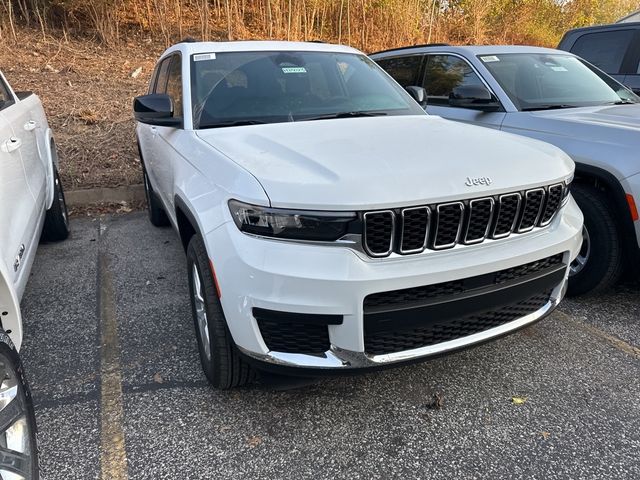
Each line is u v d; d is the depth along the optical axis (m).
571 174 2.79
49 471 2.28
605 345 3.25
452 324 2.39
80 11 10.66
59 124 7.43
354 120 3.24
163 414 2.63
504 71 4.66
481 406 2.68
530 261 2.51
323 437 2.47
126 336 3.37
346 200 2.11
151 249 4.93
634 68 6.13
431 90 5.21
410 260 2.24
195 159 2.85
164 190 3.85
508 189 2.40
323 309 2.13
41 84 8.51
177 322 3.54
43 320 3.59
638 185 3.28
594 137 3.60
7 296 2.26
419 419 2.59
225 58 3.65
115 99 8.36
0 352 1.95
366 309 2.18
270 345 2.28
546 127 3.94
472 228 2.35
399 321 2.22
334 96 3.61
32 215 3.37
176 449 2.40
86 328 3.48
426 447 2.40
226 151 2.66
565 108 4.34
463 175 2.33
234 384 2.67
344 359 2.21
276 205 2.15
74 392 2.81
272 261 2.15
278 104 3.41
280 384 2.52
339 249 2.15
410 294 2.25
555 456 2.34
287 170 2.30
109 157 6.86
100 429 2.53
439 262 2.27
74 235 5.38
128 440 2.46
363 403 2.71
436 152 2.53
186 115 3.28
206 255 2.54
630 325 3.49
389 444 2.42
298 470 2.28
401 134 2.87
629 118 3.81
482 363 3.06
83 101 8.16
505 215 2.45
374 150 2.52
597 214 3.55
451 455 2.36
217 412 2.64
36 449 2.05
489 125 4.39
